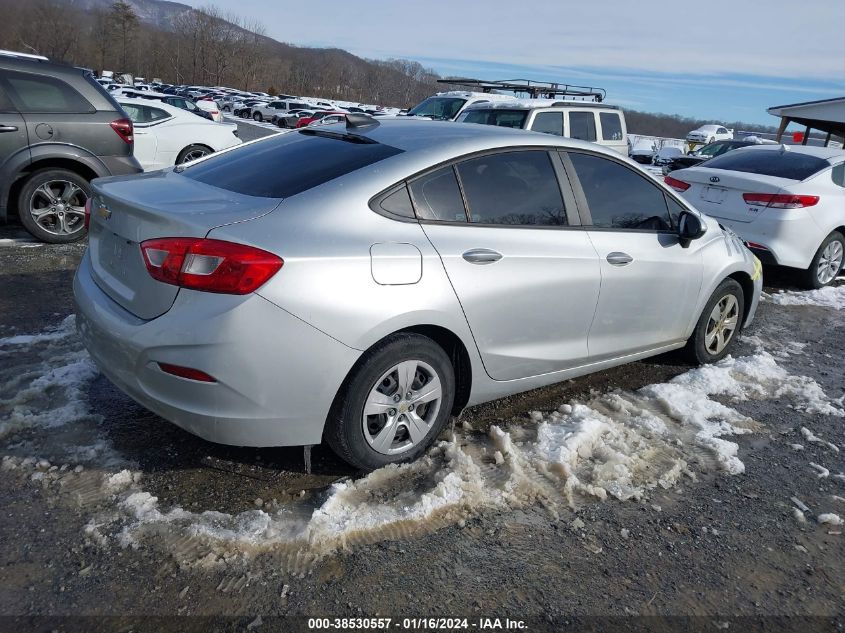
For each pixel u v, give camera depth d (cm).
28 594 219
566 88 1386
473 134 334
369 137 329
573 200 354
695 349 447
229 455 305
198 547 245
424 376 301
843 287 743
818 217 686
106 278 290
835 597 246
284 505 273
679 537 272
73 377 362
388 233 281
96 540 245
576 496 294
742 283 478
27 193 627
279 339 251
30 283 524
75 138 642
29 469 283
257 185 297
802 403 414
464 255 299
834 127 2359
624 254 368
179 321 248
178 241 250
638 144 3303
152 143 938
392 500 280
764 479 322
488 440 335
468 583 238
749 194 693
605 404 388
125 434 315
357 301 264
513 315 319
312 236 264
